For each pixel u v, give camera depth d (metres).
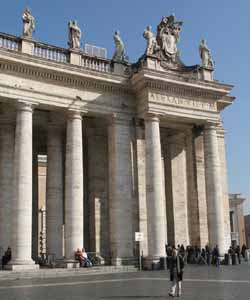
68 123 35.38
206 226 40.97
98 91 36.84
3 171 35.25
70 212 33.72
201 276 26.94
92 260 35.78
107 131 39.72
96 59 37.75
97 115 37.06
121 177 36.69
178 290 18.09
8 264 30.81
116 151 36.84
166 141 43.78
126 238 35.97
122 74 38.12
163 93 37.53
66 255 33.25
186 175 42.72
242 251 44.41
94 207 38.53
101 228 38.41
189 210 42.00
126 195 36.69
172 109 37.59
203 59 41.09
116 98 37.56
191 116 38.44
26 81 33.56
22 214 31.30
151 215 35.09
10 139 36.03
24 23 34.28
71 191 34.03
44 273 30.05
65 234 33.84
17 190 31.69
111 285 22.84
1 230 34.09
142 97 37.44
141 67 37.72
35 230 40.72
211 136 39.44
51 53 35.56
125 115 37.72
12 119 36.03
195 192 41.31
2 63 32.41
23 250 30.88
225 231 42.72
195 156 41.56
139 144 38.44
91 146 39.97
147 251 36.56
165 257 34.31
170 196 42.22
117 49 39.03
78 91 35.88
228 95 43.00
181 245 37.69
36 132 41.91
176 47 40.91
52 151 37.56
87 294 19.08
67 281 25.81
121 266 33.84
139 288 21.12
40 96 33.91
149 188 35.62
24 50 33.84
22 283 25.08
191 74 40.19
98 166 39.62
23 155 32.25
